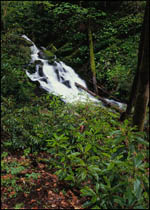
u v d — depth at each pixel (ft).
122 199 7.20
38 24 48.83
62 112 13.14
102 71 34.91
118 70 33.19
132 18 41.57
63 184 12.15
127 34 39.63
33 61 33.09
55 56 41.70
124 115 20.66
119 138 7.44
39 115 15.49
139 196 6.44
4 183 11.69
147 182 6.84
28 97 21.53
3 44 31.63
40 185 12.02
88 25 44.09
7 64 24.77
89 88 35.24
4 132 15.97
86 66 38.73
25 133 14.74
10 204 10.46
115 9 47.91
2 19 36.06
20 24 45.88
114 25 42.70
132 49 35.65
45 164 14.12
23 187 11.74
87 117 12.87
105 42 39.93
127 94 30.71
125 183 7.06
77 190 11.68
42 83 28.09
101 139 9.98
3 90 21.13
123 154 7.72
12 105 18.40
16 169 12.98
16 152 15.11
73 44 44.93
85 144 9.81
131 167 6.97
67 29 48.06
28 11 47.57
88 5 48.44
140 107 11.27
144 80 10.97
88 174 8.53
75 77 36.60
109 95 31.99
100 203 7.49
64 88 30.86
